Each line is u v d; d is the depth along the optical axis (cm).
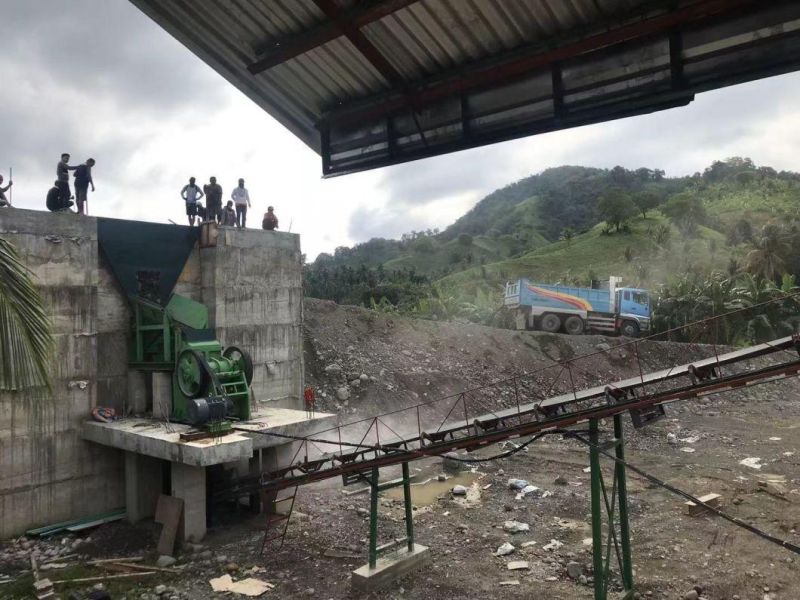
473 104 1230
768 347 806
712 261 8231
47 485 1352
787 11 857
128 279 1591
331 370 2439
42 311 728
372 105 1373
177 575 1105
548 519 1367
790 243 5481
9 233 1305
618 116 1070
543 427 927
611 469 1761
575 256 10725
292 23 1250
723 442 2089
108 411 1442
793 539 1216
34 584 1048
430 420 2377
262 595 1019
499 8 1055
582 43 1044
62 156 1516
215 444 1184
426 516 1412
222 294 1745
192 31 1338
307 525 1364
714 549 1170
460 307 4266
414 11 1102
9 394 1299
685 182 19250
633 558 1141
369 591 1017
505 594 1005
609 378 3080
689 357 3406
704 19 932
